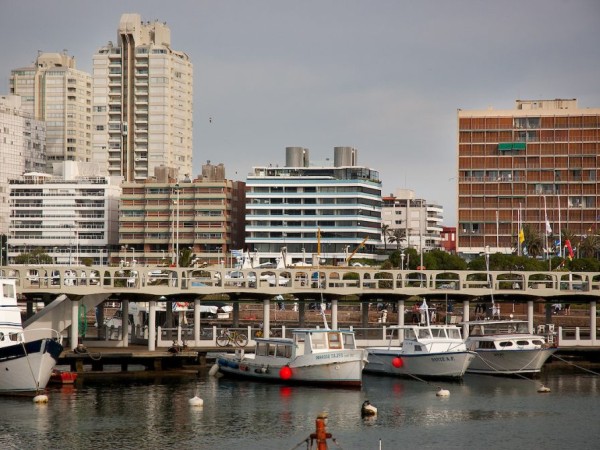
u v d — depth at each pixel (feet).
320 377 316.40
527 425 262.26
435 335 346.74
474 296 385.29
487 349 349.20
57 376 316.40
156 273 429.38
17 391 291.58
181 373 343.67
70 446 235.20
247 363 330.34
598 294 372.58
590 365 381.40
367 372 357.61
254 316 585.22
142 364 363.97
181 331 362.53
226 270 354.74
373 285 557.33
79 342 343.67
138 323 410.72
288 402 289.53
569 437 248.93
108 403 284.61
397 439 245.45
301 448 234.38
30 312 369.71
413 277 649.61
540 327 384.47
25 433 246.47
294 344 319.88
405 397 301.22
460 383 330.75
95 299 346.74
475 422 265.34
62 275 331.16
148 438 243.40
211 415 269.64
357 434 249.96
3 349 287.28
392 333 369.30
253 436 246.47
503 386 325.21
